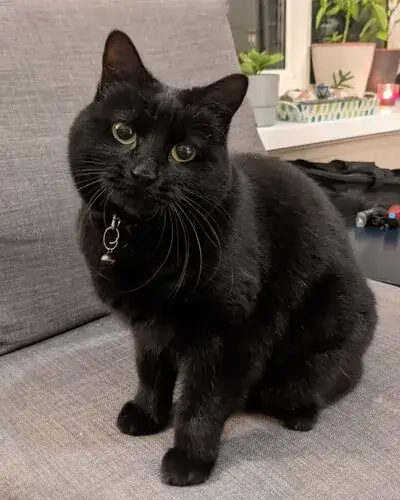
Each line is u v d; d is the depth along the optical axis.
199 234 0.39
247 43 1.05
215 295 0.39
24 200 0.52
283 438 0.44
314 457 0.41
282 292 0.44
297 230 0.45
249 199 0.43
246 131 0.71
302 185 0.48
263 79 0.87
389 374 0.51
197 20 0.69
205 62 0.68
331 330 0.46
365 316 0.48
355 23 1.16
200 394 0.41
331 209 0.50
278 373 0.47
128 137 0.39
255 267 0.41
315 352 0.46
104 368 0.51
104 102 0.40
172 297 0.39
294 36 1.12
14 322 0.53
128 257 0.40
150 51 0.64
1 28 0.54
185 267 0.38
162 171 0.38
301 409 0.46
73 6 0.59
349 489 0.38
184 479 0.39
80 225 0.43
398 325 0.58
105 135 0.39
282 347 0.46
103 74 0.41
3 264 0.52
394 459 0.41
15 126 0.53
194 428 0.41
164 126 0.39
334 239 0.48
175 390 0.46
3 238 0.51
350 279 0.48
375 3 1.12
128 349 0.54
